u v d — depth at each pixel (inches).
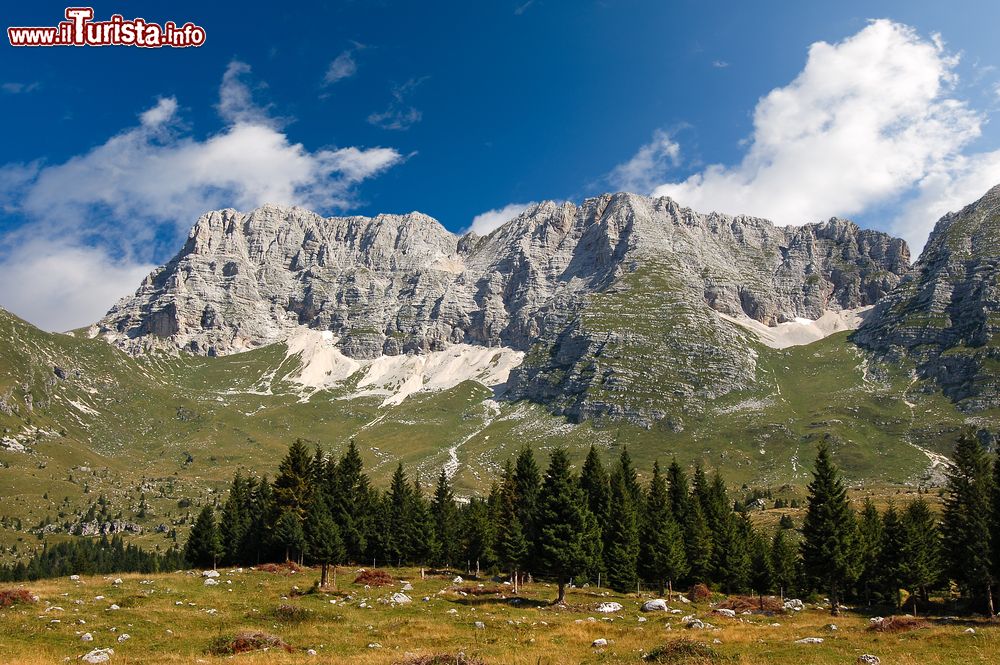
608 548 4274.1
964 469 4077.3
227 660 1625.2
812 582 4847.4
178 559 7357.3
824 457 3693.4
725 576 4522.6
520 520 4889.3
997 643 1850.4
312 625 2160.4
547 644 1934.1
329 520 3184.1
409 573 4160.9
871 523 5123.0
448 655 1593.3
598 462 5014.8
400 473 5255.9
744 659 1675.7
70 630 1838.1
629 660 1673.2
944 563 4160.9
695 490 5634.8
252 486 5477.4
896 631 2191.2
